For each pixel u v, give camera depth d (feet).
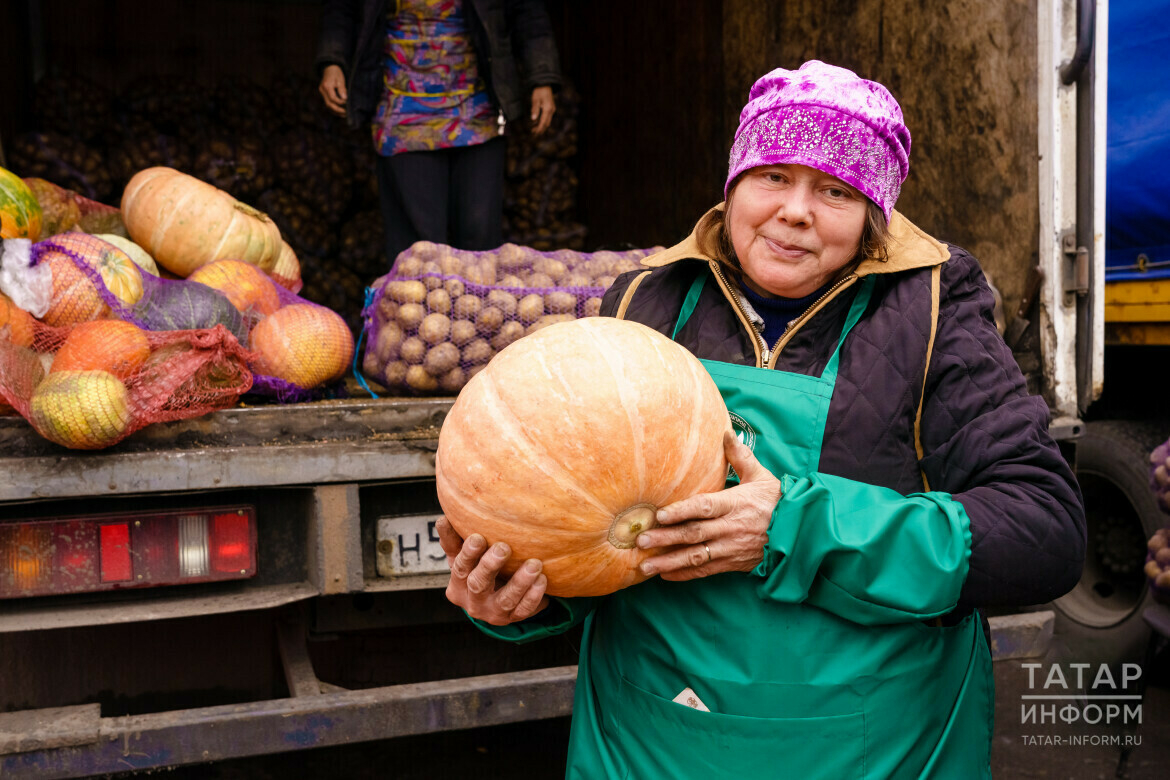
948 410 4.46
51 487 7.00
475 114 13.61
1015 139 9.94
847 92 4.25
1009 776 10.05
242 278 10.05
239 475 7.40
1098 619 12.14
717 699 4.28
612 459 3.84
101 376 7.02
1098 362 9.55
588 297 9.82
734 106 15.20
